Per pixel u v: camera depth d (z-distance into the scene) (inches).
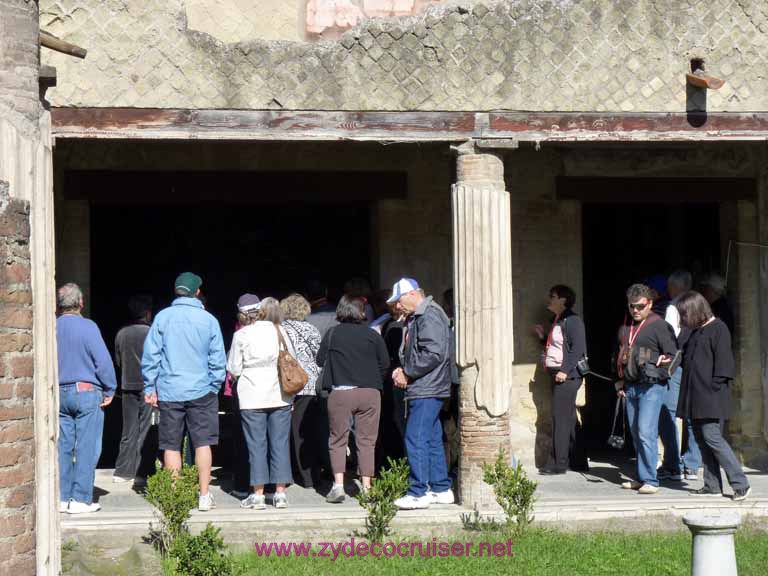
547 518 381.1
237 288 522.6
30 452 247.6
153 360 378.3
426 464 386.3
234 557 339.6
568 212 484.4
